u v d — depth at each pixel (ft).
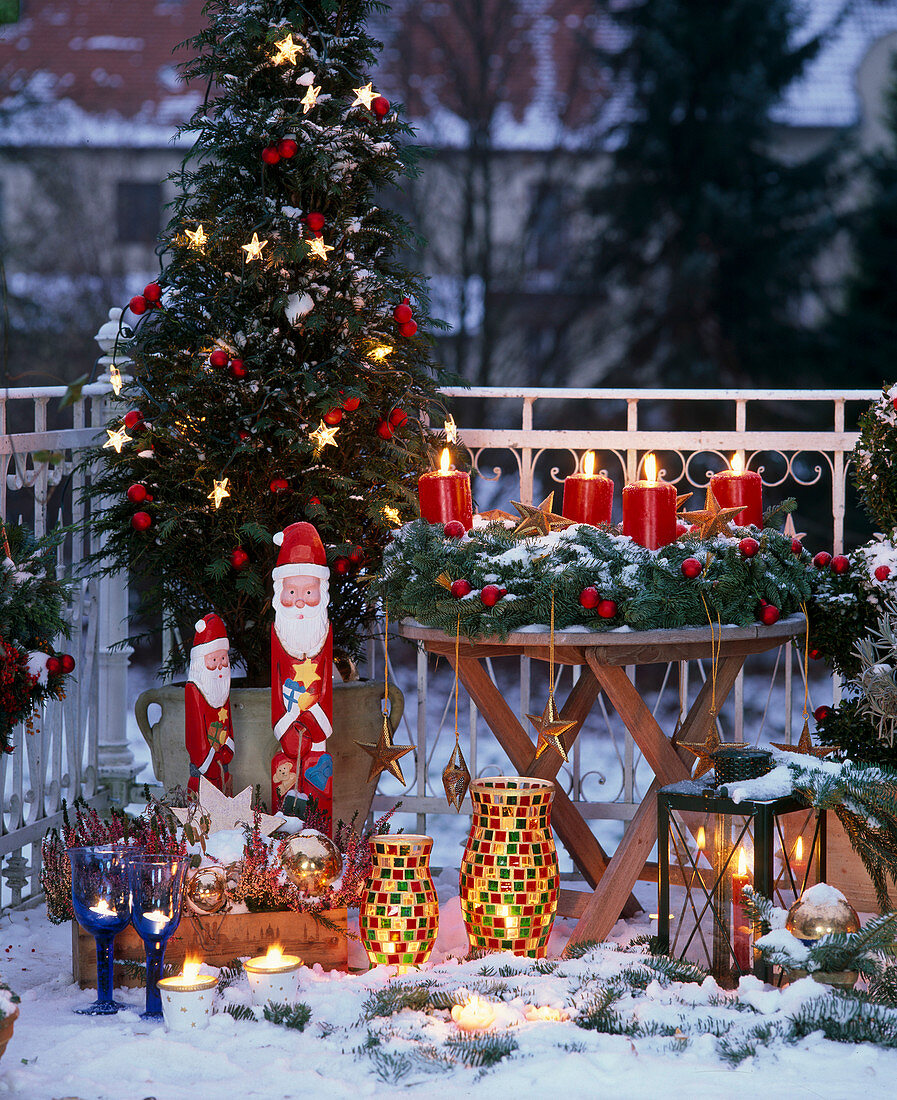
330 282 11.76
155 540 11.77
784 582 10.05
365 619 12.38
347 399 11.25
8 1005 7.07
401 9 41.81
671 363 40.78
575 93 42.16
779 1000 8.28
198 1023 8.09
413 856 9.45
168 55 43.75
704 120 40.14
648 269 40.91
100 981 8.73
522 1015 8.32
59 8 44.39
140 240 42.01
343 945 9.54
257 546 11.78
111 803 13.84
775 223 39.63
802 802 9.34
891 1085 7.24
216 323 11.67
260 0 11.79
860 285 39.81
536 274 42.16
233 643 12.17
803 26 40.91
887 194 39.96
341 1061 7.63
